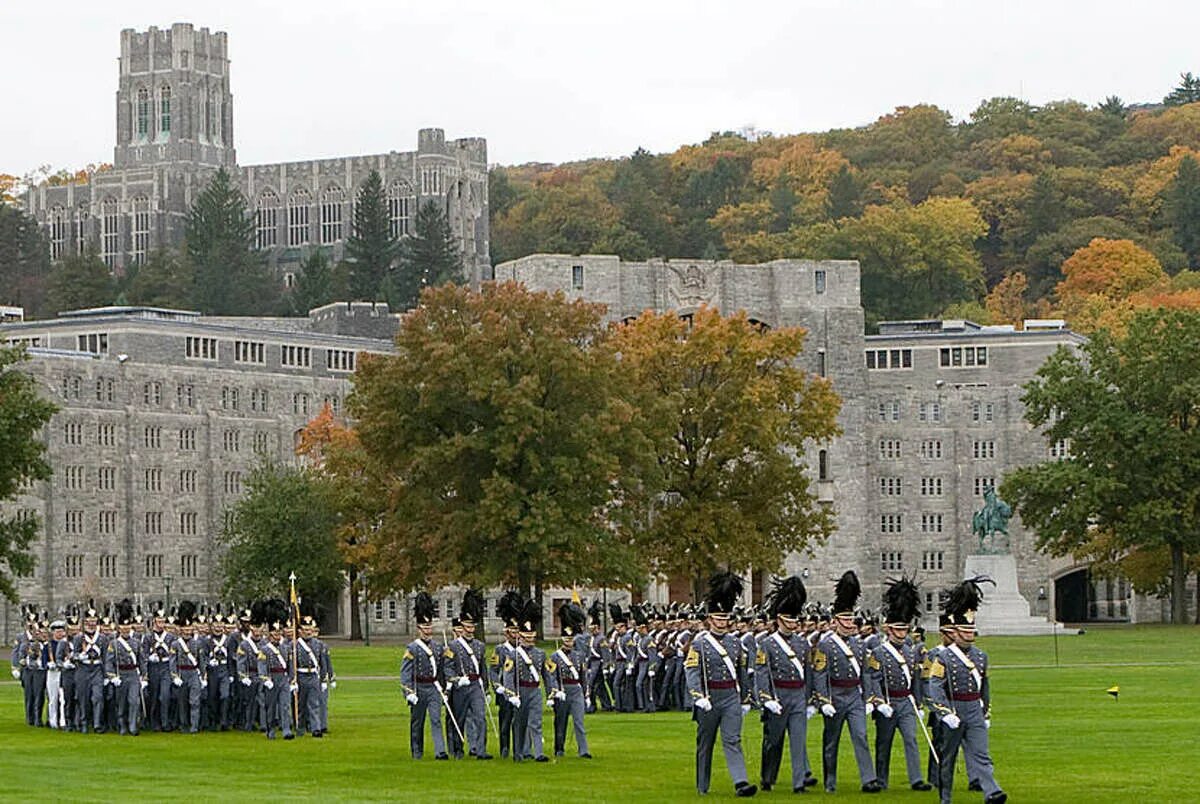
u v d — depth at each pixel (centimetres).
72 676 11875
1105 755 9619
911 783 8594
